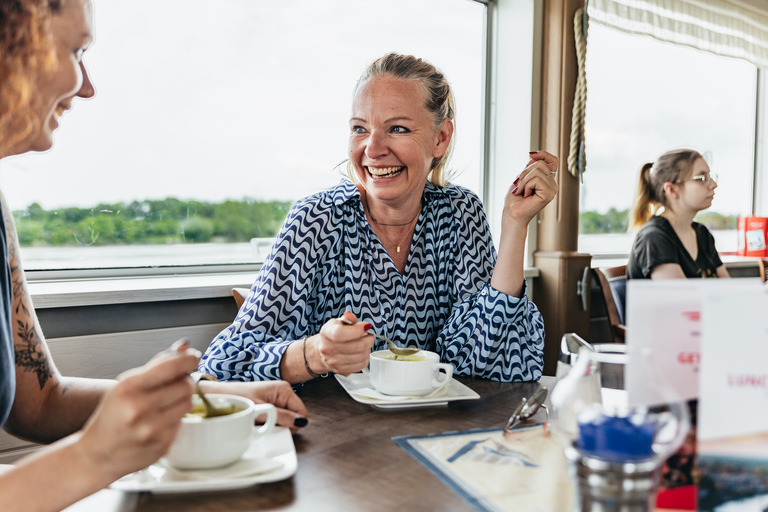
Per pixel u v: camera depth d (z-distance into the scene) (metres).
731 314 0.48
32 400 0.82
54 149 1.55
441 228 1.37
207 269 1.84
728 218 3.65
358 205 1.29
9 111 0.64
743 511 0.48
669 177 2.42
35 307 1.33
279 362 0.95
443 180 1.45
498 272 1.20
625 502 0.47
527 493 0.57
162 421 0.50
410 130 1.22
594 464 0.47
